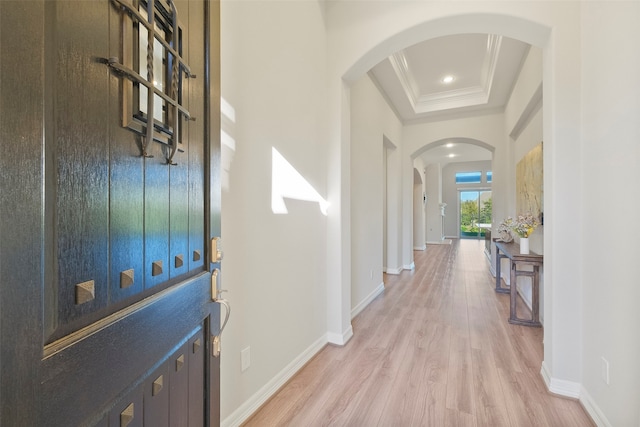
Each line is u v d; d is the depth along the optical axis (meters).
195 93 1.01
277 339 2.09
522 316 3.51
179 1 0.91
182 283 0.92
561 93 1.99
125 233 0.66
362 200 4.00
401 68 4.32
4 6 0.41
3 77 0.41
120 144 0.64
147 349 0.73
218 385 1.15
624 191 1.48
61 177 0.50
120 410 0.63
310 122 2.55
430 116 5.99
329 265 2.84
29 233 0.44
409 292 4.66
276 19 2.11
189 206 0.97
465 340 2.87
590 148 1.82
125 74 0.65
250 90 1.84
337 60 2.81
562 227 1.99
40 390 0.45
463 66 4.40
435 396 2.00
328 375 2.27
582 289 1.92
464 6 2.25
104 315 0.60
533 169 3.46
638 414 1.37
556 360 2.02
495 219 5.59
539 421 1.76
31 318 0.44
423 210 10.12
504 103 5.15
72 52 0.52
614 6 1.57
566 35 1.99
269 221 2.01
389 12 2.58
